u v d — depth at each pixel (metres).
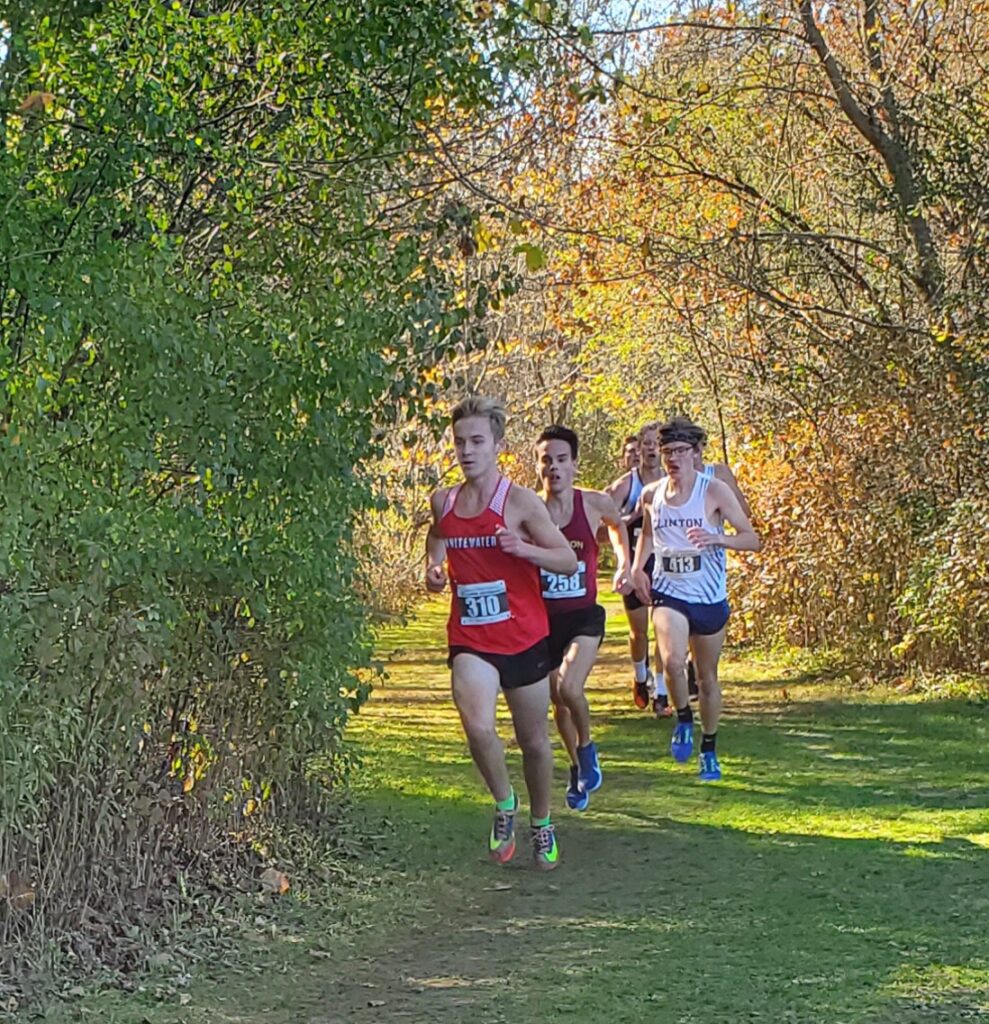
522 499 7.12
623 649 19.14
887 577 14.45
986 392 12.95
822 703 13.16
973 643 13.30
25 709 5.27
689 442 9.48
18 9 5.84
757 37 15.38
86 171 5.67
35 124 5.75
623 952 6.02
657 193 16.06
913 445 14.00
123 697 5.86
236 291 6.81
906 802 8.84
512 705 7.29
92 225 5.70
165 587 6.06
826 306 16.16
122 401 5.78
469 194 10.03
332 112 6.99
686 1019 5.14
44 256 5.42
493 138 10.35
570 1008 5.31
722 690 14.50
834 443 15.19
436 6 7.05
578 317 17.80
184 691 6.60
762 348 16.41
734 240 15.46
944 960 5.73
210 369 6.09
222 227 7.12
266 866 7.20
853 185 15.59
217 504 6.34
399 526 17.16
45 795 5.71
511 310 17.88
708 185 16.17
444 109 8.38
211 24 6.36
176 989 5.57
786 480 16.06
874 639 14.53
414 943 6.27
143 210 6.28
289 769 7.46
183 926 6.26
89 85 5.77
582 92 10.98
